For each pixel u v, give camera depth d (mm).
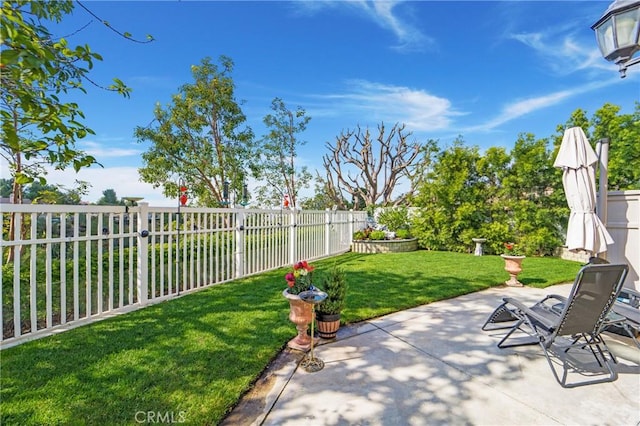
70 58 1963
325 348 3600
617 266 2945
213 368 2941
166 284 5969
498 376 3008
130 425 2174
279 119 16094
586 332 3195
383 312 4742
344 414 2432
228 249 6355
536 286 6438
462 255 10617
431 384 2859
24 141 2223
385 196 24281
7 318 4211
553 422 2357
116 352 3184
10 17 1405
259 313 4395
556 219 10352
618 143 10328
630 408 2525
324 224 10250
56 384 2602
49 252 3666
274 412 2453
